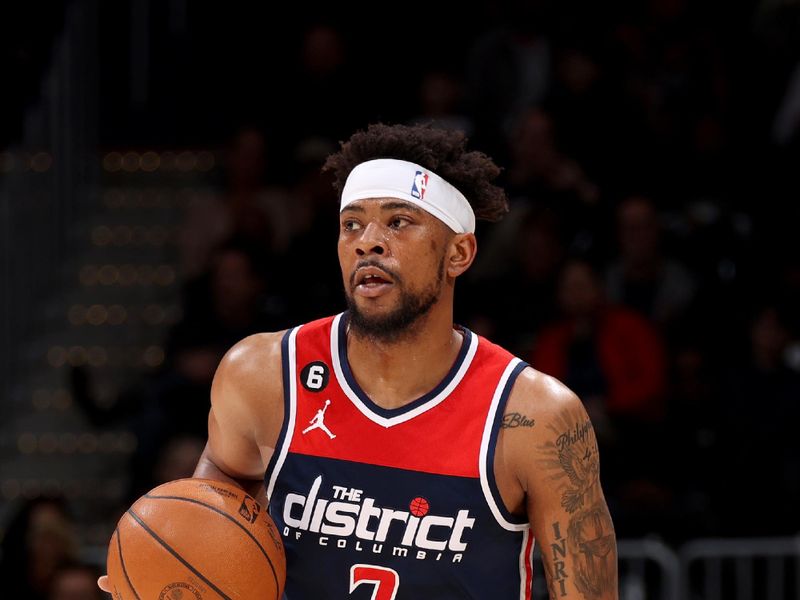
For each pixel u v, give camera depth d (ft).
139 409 68.39
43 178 77.71
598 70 75.15
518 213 65.05
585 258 63.67
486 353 26.50
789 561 55.42
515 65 76.48
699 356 62.85
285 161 74.02
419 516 25.58
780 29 79.82
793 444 61.00
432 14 83.87
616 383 60.03
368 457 25.86
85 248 80.53
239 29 87.40
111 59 87.71
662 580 54.75
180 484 25.63
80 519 68.54
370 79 78.95
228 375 27.12
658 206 72.90
